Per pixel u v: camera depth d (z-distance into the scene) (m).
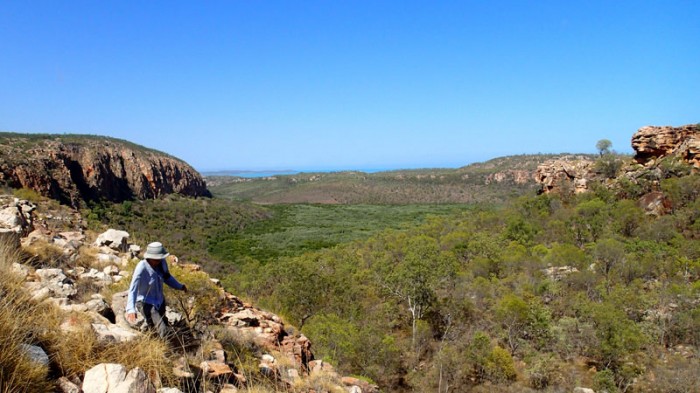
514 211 61.19
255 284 30.84
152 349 3.87
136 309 4.29
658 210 44.25
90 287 6.54
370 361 22.69
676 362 22.55
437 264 34.19
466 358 25.98
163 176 110.25
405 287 32.09
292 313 23.95
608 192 52.69
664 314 26.67
